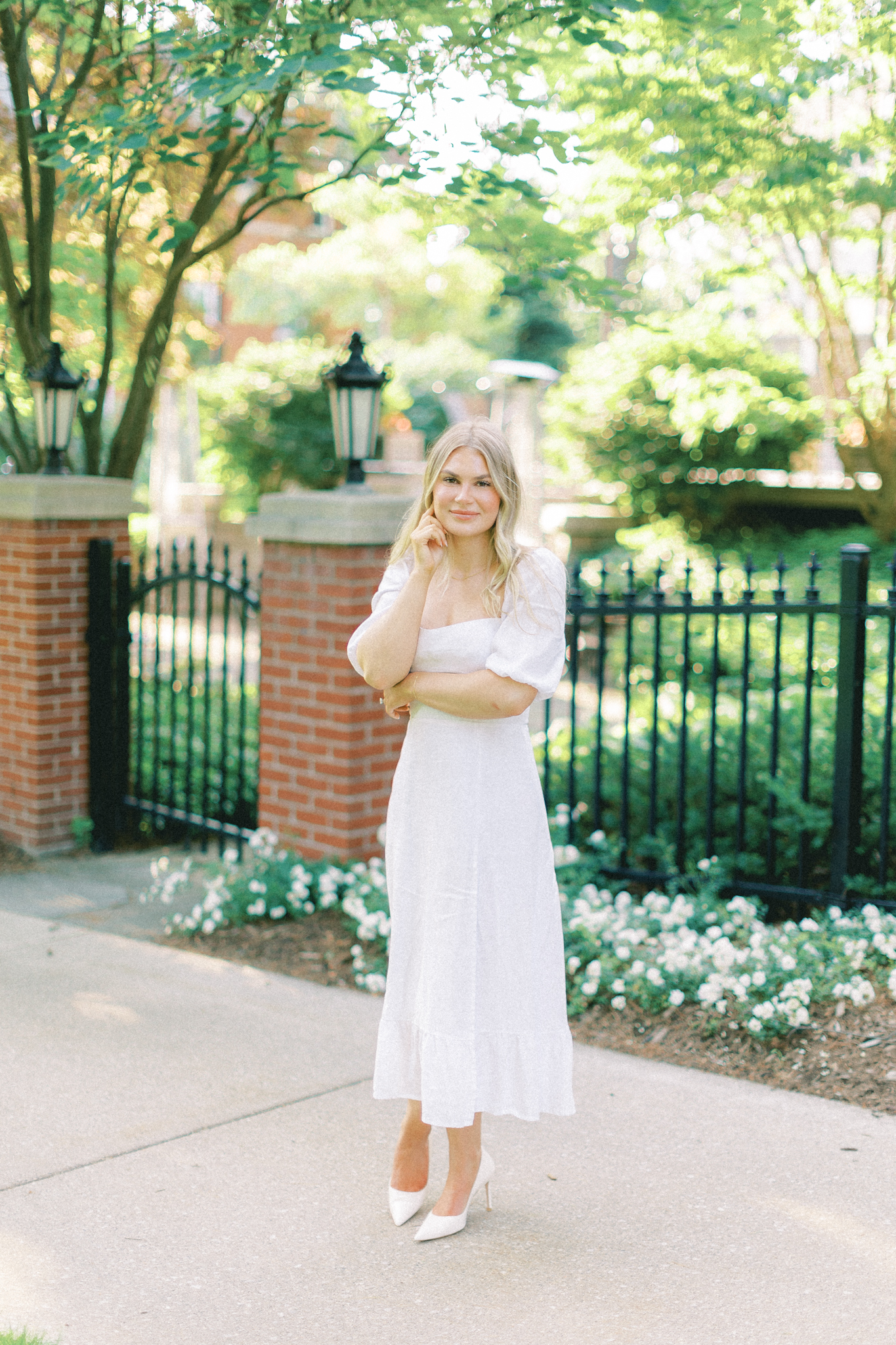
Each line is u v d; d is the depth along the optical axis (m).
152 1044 4.23
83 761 7.02
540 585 2.91
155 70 6.71
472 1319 2.67
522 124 6.51
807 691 5.09
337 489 5.75
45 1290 2.77
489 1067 2.96
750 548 13.00
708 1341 2.57
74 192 5.99
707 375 10.88
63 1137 3.54
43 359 7.25
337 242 20.36
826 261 9.66
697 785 6.05
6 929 5.56
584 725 8.20
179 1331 2.62
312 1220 3.10
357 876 5.51
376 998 4.70
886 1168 3.32
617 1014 4.40
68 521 6.84
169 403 16.83
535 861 2.98
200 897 6.09
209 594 6.56
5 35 6.47
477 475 2.89
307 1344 2.58
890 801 5.21
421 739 2.95
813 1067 3.91
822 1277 2.81
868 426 10.61
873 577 9.64
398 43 5.72
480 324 23.67
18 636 6.86
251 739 8.12
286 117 7.76
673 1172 3.32
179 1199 3.20
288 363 20.77
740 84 6.58
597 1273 2.84
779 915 5.44
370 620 3.00
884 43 6.90
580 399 14.46
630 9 5.25
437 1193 3.24
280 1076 3.98
